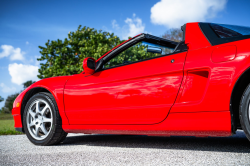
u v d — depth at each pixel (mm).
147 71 1951
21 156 1927
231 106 1541
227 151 1755
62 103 2443
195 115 1669
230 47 1602
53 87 2543
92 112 2213
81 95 2320
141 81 1966
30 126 2623
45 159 1772
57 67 13977
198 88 1712
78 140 2861
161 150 1923
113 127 2088
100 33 14109
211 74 1619
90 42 13766
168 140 2531
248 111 1495
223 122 1557
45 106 2537
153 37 2123
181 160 1545
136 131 1970
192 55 1775
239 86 1599
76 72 13258
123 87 2053
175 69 1807
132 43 2186
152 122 1863
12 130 4367
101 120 2152
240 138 2484
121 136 3150
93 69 2320
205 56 1693
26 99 2826
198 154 1699
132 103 1981
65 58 14859
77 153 1964
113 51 2291
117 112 2047
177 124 1747
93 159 1702
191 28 1944
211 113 1603
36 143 2541
